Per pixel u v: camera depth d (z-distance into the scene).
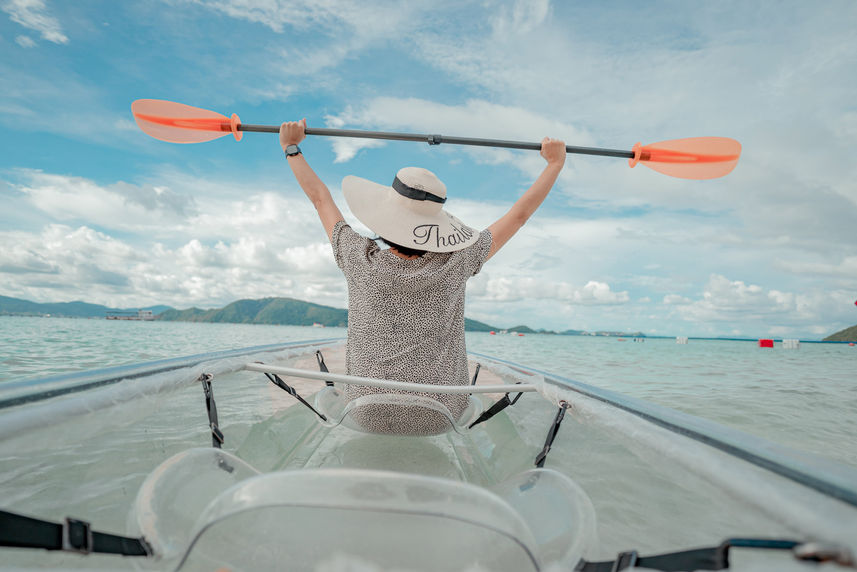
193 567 0.82
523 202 1.99
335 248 1.75
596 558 0.96
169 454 1.70
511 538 0.75
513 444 2.05
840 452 2.62
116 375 1.37
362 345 1.67
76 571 0.78
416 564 0.75
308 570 0.78
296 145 2.09
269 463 1.81
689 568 0.73
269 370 1.76
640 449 1.14
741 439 0.94
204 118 2.61
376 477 0.75
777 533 0.71
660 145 2.69
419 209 1.68
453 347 1.75
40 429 0.95
